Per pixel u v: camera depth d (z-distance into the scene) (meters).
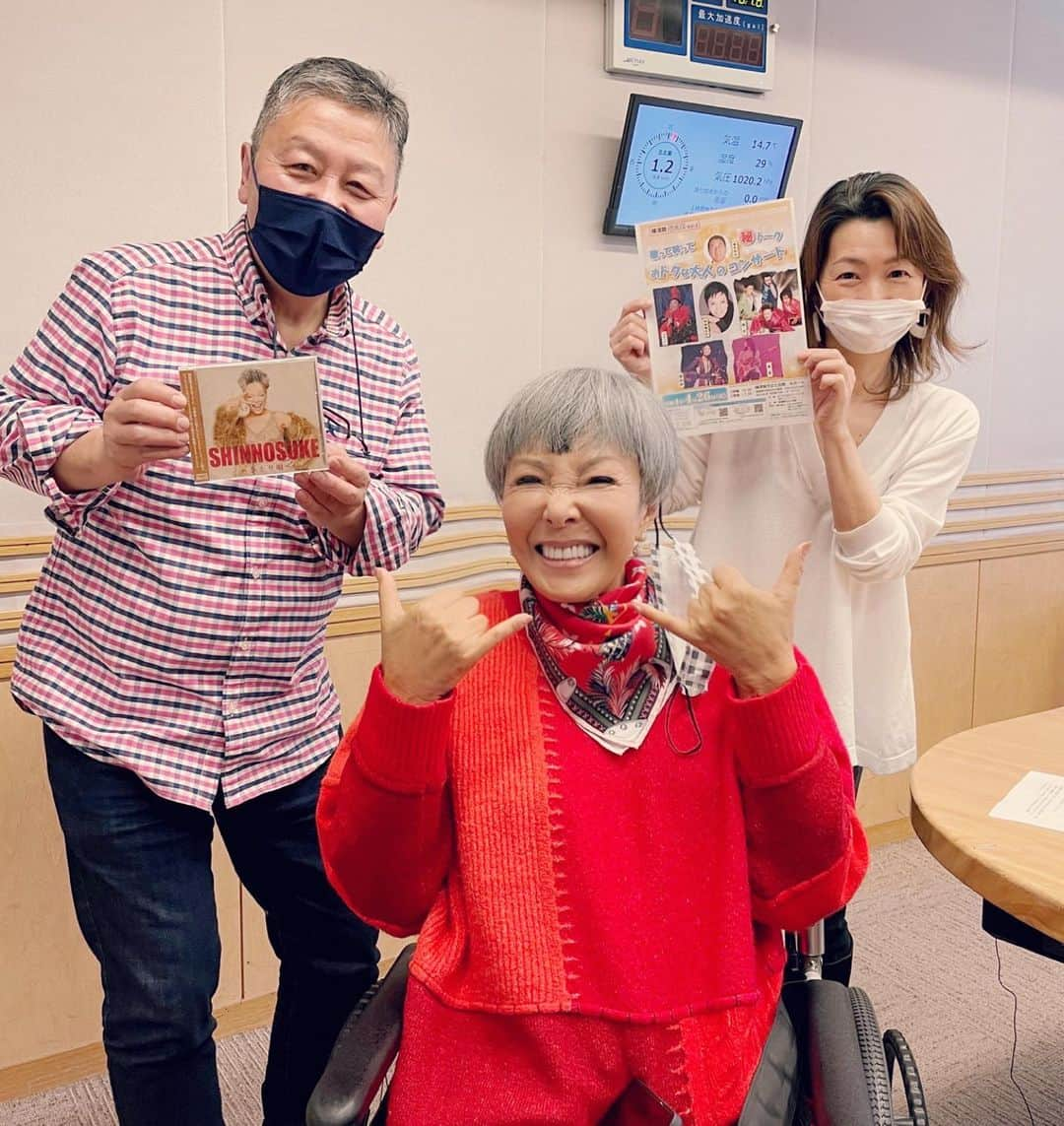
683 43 2.68
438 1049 1.15
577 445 1.19
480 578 2.68
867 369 1.82
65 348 1.47
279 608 1.57
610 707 1.20
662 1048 1.12
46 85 2.02
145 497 1.47
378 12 2.33
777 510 1.81
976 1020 2.45
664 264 1.69
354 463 1.48
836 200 1.76
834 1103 1.03
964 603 3.46
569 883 1.15
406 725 1.09
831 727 1.22
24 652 1.54
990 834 1.27
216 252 1.55
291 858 1.70
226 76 2.19
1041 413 3.59
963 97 3.23
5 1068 2.20
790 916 1.18
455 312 2.53
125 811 1.51
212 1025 1.58
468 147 2.48
